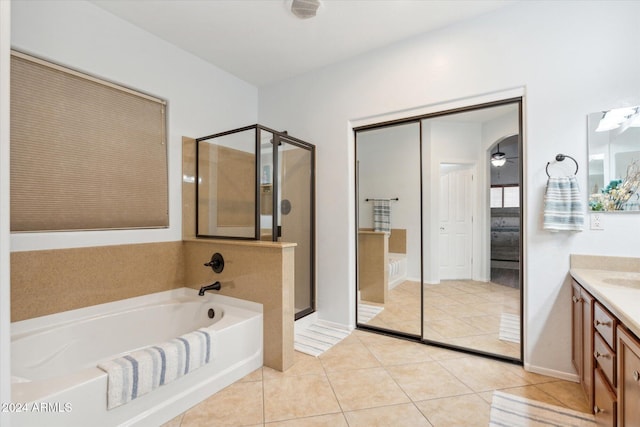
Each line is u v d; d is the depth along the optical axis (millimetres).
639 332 957
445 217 2719
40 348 1845
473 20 2336
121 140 2369
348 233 2969
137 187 2469
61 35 2018
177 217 2750
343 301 2992
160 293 2613
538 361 2098
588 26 1948
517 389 1914
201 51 2840
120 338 2227
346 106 2973
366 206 3045
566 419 1621
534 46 2107
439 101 2477
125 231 2375
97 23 2205
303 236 3088
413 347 2574
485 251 2553
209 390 1866
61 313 2010
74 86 2109
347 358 2381
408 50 2633
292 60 3002
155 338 2406
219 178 2781
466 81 2361
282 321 2201
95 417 1358
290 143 2895
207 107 3021
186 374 1743
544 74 2070
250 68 3158
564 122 2006
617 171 1863
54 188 2006
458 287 2662
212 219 2809
